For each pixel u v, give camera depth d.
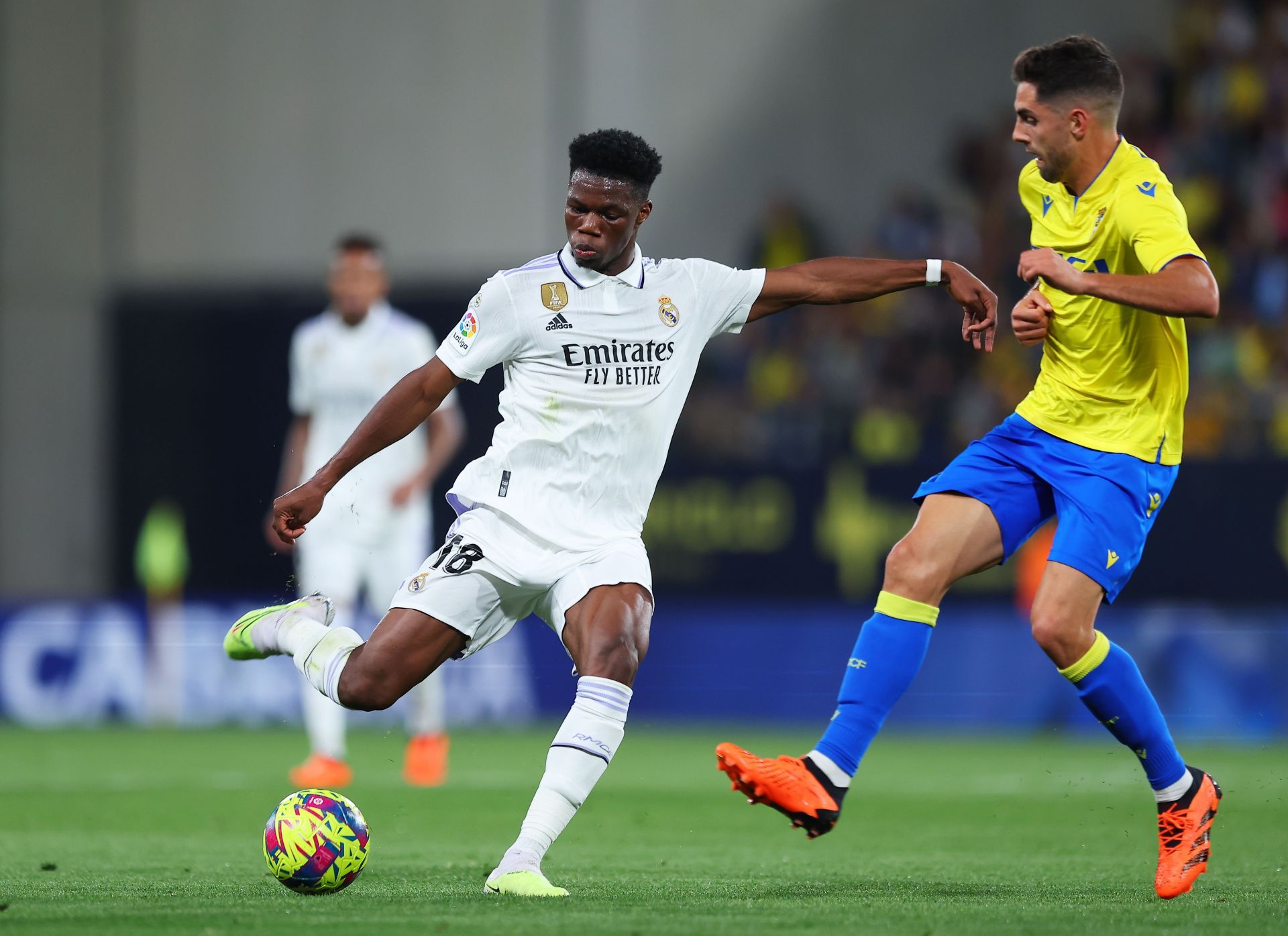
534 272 17.20
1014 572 53.16
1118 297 16.39
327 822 16.98
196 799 30.12
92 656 55.75
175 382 71.81
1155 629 49.38
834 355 64.62
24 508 78.12
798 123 74.19
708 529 56.75
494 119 75.56
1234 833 25.27
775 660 54.34
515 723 53.84
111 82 79.31
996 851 22.84
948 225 67.31
